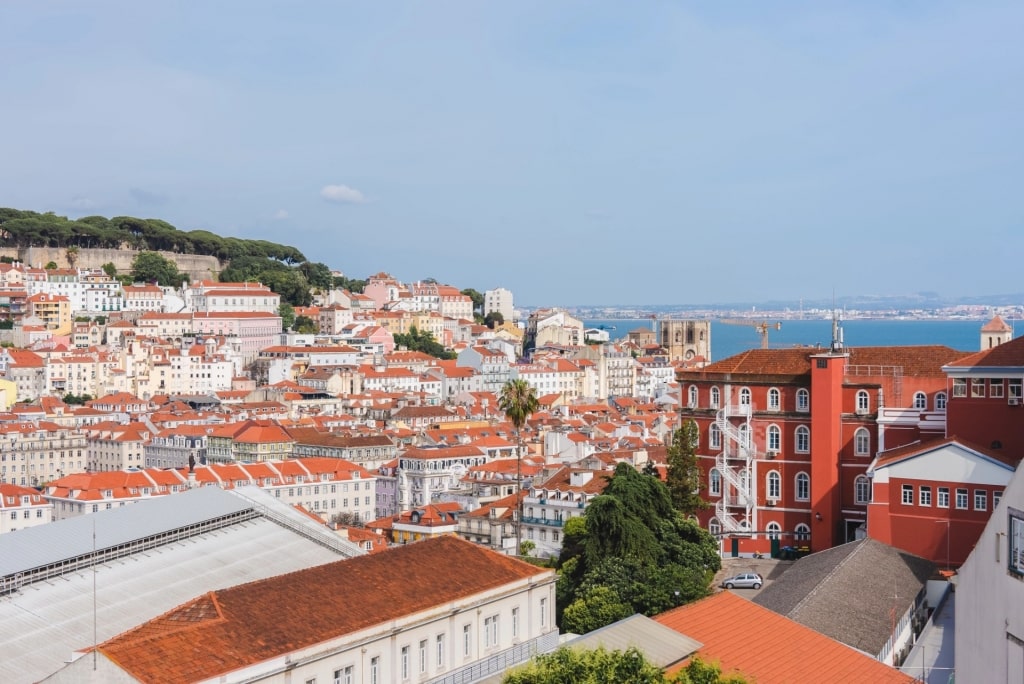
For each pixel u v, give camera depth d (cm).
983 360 16562
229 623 10238
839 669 10831
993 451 16000
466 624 12088
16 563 13325
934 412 17488
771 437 18675
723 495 18888
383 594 11594
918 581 14988
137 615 12769
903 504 16288
